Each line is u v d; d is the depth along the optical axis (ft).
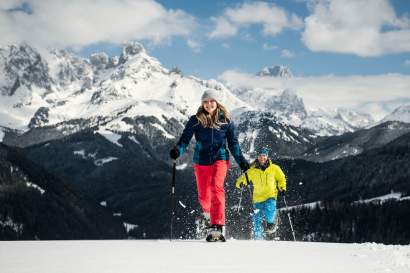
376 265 12.17
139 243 16.85
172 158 20.36
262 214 30.55
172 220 21.54
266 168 30.40
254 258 12.89
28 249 14.17
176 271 10.30
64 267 10.62
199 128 19.84
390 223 313.73
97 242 17.34
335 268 11.53
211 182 19.47
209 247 15.49
